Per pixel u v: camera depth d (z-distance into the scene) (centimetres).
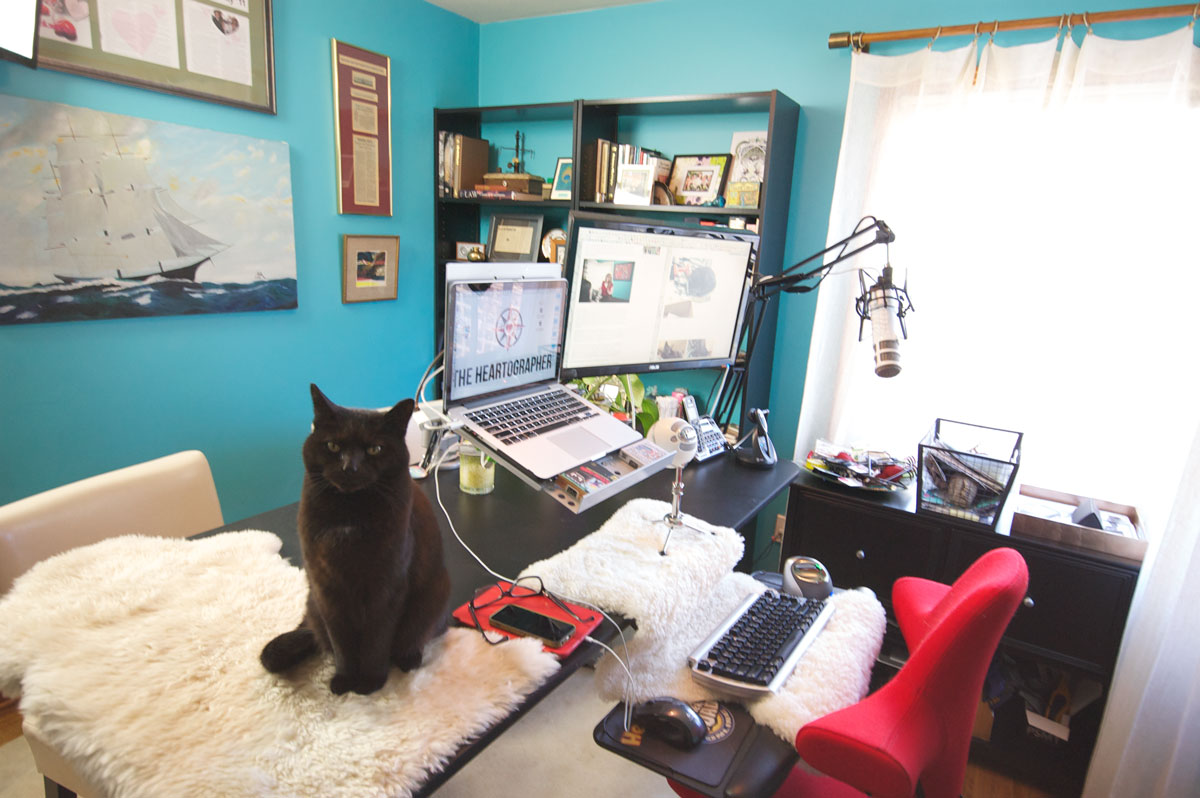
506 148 317
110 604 98
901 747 91
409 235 297
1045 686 196
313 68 246
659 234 166
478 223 327
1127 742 154
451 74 302
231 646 90
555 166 305
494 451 123
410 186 293
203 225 220
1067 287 201
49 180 185
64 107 185
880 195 222
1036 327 206
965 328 216
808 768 171
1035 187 201
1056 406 207
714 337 197
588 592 108
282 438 261
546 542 131
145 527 145
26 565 125
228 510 247
